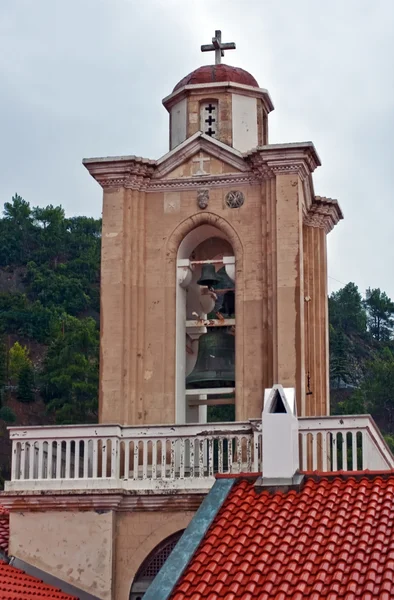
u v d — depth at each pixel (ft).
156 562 96.89
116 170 110.63
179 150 110.83
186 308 112.57
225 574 78.95
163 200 111.04
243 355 106.32
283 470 88.69
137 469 97.86
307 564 78.28
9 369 447.83
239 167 109.81
